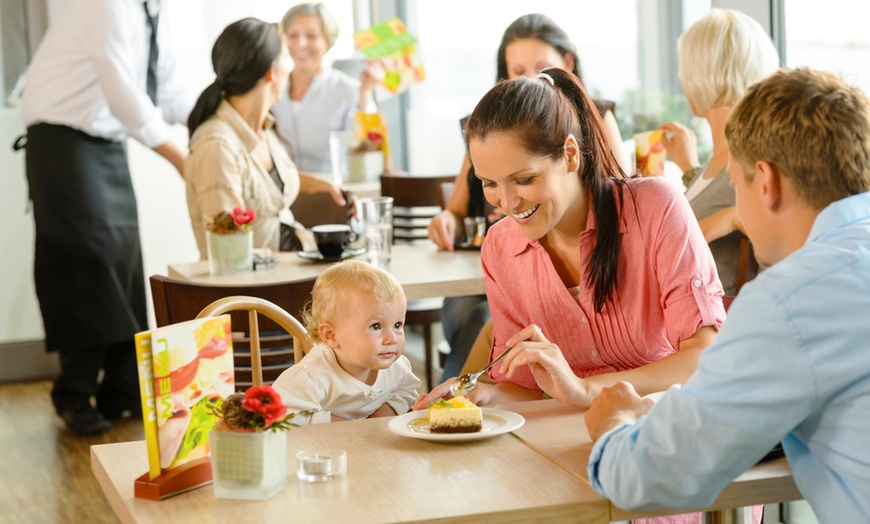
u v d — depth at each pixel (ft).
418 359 16.79
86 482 11.21
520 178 5.22
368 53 16.42
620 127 12.46
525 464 4.48
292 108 17.25
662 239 5.62
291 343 7.65
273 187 11.68
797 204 3.93
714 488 3.91
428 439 4.79
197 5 16.40
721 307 5.69
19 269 15.75
